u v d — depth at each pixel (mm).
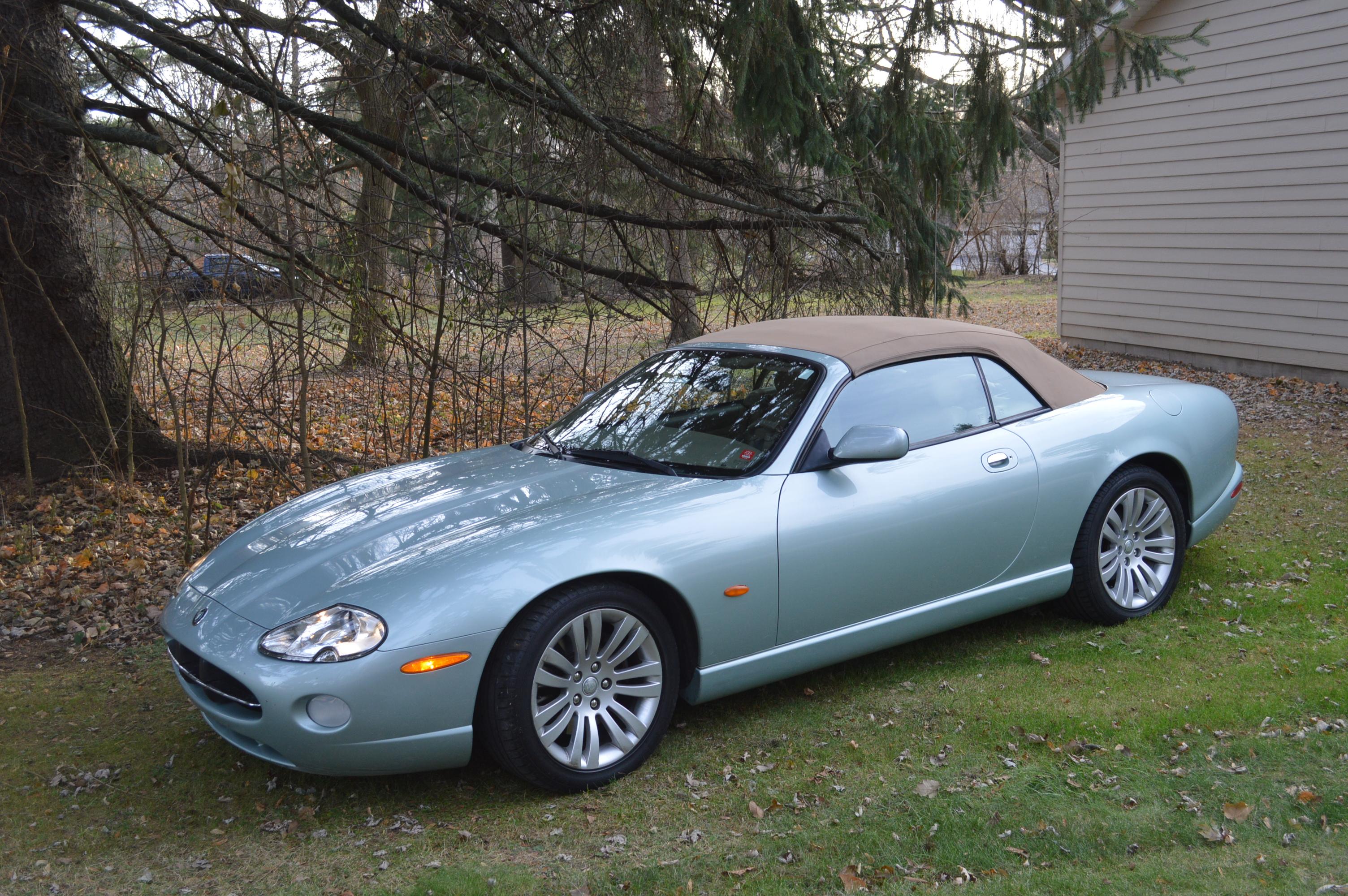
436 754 2959
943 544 3822
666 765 3311
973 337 4250
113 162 7754
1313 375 10594
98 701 3965
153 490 6973
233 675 2895
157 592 5160
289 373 6352
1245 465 7270
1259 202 10938
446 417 9688
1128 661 3994
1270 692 3621
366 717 2846
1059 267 13875
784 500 3488
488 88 7266
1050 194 35125
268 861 2811
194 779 3309
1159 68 9883
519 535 3162
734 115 7953
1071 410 4320
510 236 7129
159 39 6203
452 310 6707
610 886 2625
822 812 2963
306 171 6254
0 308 6230
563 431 4301
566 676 3105
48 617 4887
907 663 4090
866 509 3627
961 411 4047
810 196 8609
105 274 7387
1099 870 2604
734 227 8070
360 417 9695
